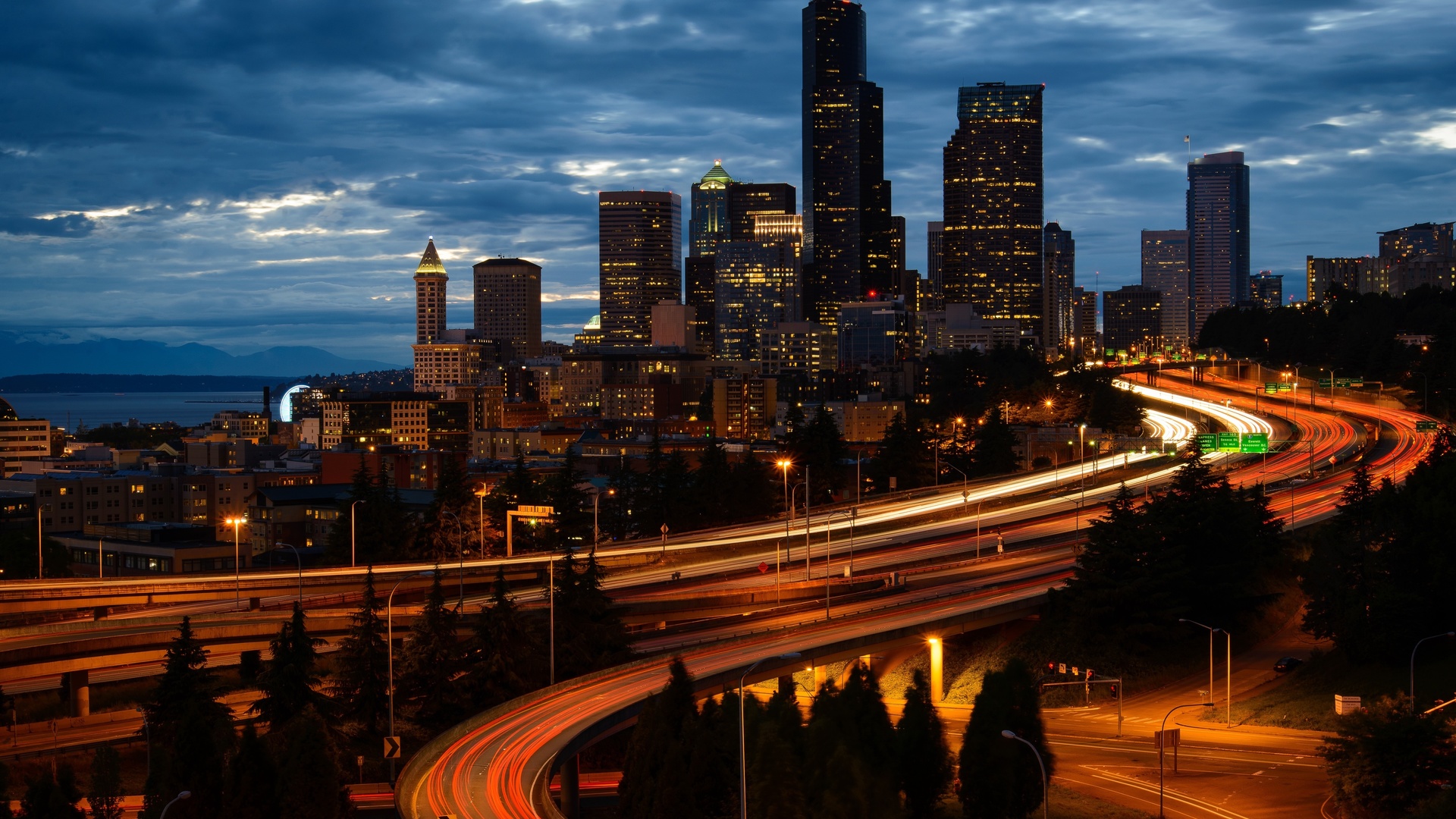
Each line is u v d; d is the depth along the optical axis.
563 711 90.56
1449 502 117.94
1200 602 132.00
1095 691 117.19
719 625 122.31
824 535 169.88
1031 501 191.50
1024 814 83.38
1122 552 126.38
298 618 97.62
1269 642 131.75
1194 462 147.25
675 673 84.81
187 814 75.38
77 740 99.25
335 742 92.50
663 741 78.44
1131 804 87.06
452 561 149.00
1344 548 124.50
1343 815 82.56
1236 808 85.56
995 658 124.06
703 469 198.62
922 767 83.50
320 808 76.00
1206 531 134.75
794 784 74.06
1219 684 119.12
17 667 101.50
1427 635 111.56
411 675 105.25
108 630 110.69
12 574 185.25
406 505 184.88
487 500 189.12
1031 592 132.38
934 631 117.44
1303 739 100.31
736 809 77.69
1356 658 113.00
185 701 92.88
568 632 110.81
